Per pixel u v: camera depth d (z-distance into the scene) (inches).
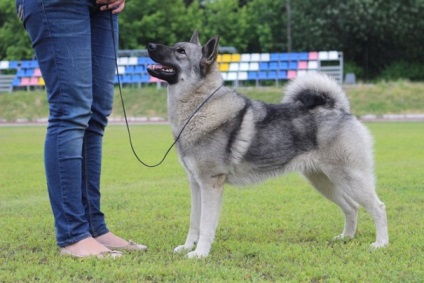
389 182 353.7
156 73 201.6
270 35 1504.7
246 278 160.1
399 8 1423.5
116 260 177.0
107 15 196.1
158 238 216.5
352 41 1536.7
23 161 491.8
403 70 1512.1
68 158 180.2
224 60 1314.0
